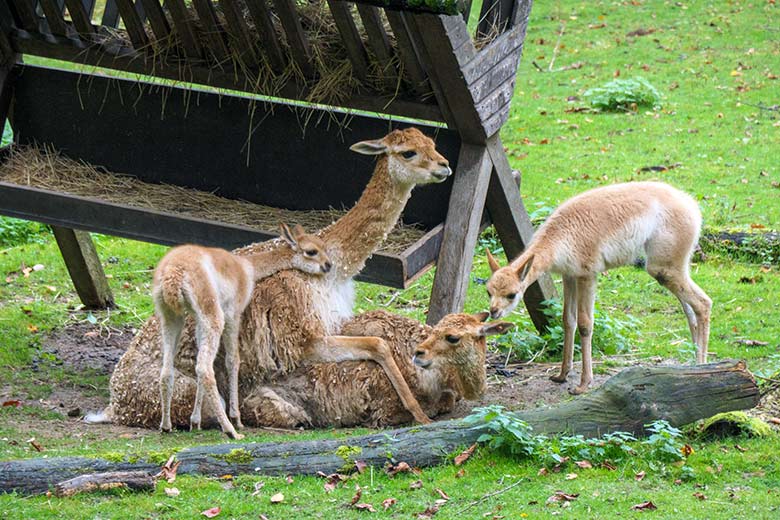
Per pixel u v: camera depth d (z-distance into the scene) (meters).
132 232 12.30
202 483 8.87
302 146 13.70
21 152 14.53
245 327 11.04
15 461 8.86
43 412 11.38
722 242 16.59
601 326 13.11
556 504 8.38
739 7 32.50
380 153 11.04
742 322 13.87
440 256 11.77
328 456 9.15
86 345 14.15
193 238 12.10
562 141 23.09
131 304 15.73
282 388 11.09
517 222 12.62
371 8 11.38
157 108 14.20
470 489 8.71
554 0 34.47
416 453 9.21
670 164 21.14
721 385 9.68
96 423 11.17
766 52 28.34
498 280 10.95
